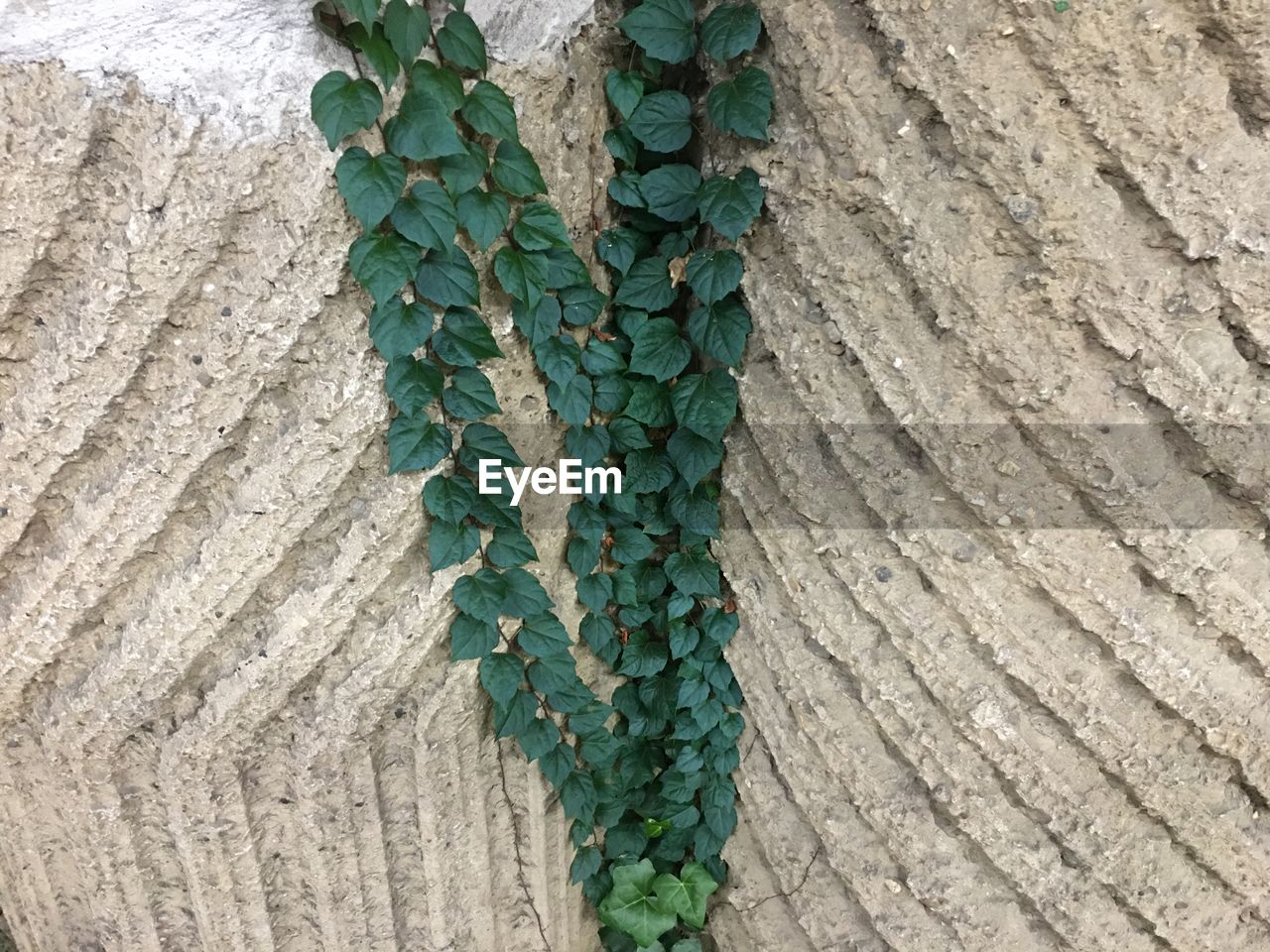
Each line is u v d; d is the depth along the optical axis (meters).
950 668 0.75
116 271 0.65
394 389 0.71
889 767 0.83
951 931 0.82
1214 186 0.60
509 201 0.72
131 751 0.82
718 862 1.00
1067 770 0.74
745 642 0.90
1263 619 0.67
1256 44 0.57
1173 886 0.74
